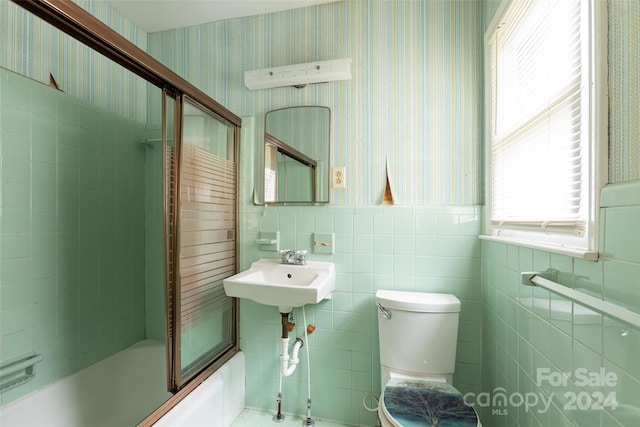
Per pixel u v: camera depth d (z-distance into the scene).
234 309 1.76
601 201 0.66
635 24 0.57
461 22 1.54
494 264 1.35
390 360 1.41
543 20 0.98
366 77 1.65
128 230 1.87
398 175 1.61
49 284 1.41
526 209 1.09
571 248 0.77
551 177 0.92
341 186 1.67
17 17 1.30
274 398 1.74
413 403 1.11
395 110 1.62
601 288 0.65
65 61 1.51
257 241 1.74
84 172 1.59
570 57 0.83
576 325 0.75
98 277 1.67
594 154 0.68
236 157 1.79
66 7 0.85
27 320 1.32
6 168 1.25
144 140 1.98
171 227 1.30
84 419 1.48
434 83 1.57
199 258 1.46
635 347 0.56
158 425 1.11
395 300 1.40
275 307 1.74
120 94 1.82
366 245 1.64
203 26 1.90
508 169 1.26
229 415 1.59
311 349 1.69
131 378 1.73
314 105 1.72
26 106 1.32
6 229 1.25
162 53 1.96
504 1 1.20
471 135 1.53
